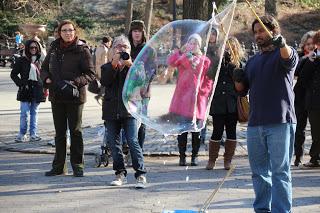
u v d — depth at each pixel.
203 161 11.05
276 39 6.08
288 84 6.40
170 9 48.91
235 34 45.47
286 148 6.36
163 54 7.51
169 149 12.04
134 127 8.61
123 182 9.02
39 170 10.09
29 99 13.06
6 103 20.50
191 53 7.25
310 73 10.05
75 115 9.41
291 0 50.84
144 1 50.25
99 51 14.02
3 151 12.15
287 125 6.35
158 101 11.62
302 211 7.44
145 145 12.48
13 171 10.00
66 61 9.32
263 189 6.57
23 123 13.12
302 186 8.91
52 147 12.34
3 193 8.36
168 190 8.52
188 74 7.26
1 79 30.14
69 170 10.06
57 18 47.25
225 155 10.23
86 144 12.57
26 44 12.98
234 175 9.71
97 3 50.69
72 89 9.23
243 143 12.92
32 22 45.44
